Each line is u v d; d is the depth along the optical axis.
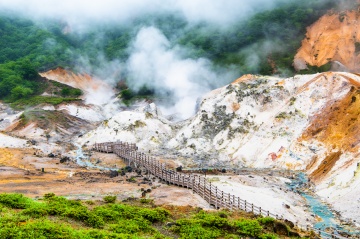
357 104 57.34
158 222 25.12
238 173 54.22
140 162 57.62
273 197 41.88
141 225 23.31
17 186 41.84
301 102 65.12
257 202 38.81
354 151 49.09
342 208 38.78
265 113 69.75
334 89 63.62
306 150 56.97
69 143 78.56
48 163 58.72
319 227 34.06
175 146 72.31
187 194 40.69
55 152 69.75
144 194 39.47
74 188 42.22
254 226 23.91
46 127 88.19
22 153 63.84
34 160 59.56
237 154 63.34
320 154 54.84
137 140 75.50
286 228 25.73
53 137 84.88
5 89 122.06
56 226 19.47
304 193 45.53
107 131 79.19
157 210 26.59
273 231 25.22
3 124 90.69
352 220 35.91
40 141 77.31
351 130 53.88
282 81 73.62
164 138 76.94
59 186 42.97
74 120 97.19
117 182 46.88
